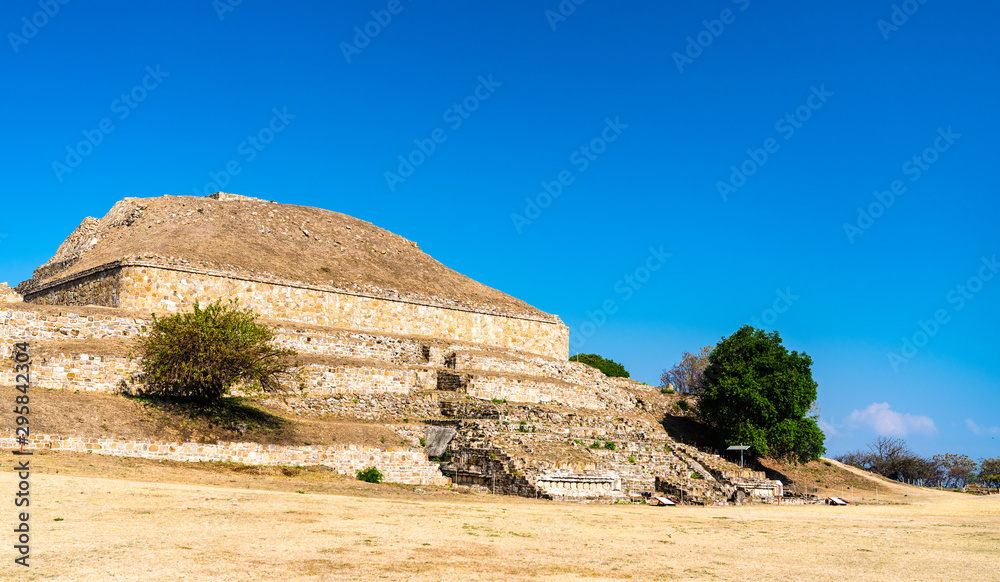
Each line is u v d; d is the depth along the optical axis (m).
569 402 58.84
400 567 17.50
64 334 42.09
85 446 31.69
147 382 39.44
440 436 42.81
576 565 19.00
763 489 49.75
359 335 53.88
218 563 16.89
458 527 23.67
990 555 24.42
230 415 38.44
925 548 25.56
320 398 46.34
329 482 34.38
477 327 65.00
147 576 15.56
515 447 41.56
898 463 91.31
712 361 65.19
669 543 23.67
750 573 19.44
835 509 42.44
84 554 16.88
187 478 30.41
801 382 60.91
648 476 45.91
